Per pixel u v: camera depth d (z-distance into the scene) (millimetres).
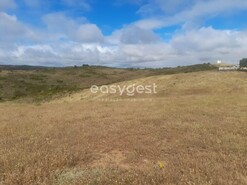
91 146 9266
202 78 43062
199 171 6297
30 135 11172
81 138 10328
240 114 15461
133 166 7227
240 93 32062
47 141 9859
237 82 38469
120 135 10734
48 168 6711
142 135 10742
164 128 11859
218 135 10281
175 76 47875
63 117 16297
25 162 7152
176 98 28312
